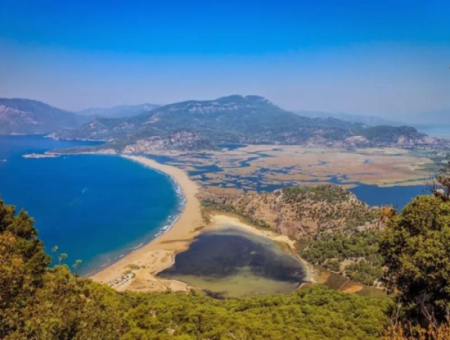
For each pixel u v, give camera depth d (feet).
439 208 102.63
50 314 75.77
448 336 61.26
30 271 107.24
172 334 153.07
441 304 86.33
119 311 125.18
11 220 140.97
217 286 302.86
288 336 159.53
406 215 107.55
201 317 175.63
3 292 74.74
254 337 154.92
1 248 86.38
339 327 172.55
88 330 85.81
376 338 148.05
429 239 94.79
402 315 97.86
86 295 120.47
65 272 135.44
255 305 230.48
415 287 100.37
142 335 138.31
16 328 71.10
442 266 89.56
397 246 105.09
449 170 134.82
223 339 148.56
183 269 334.44
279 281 313.53
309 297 240.73
